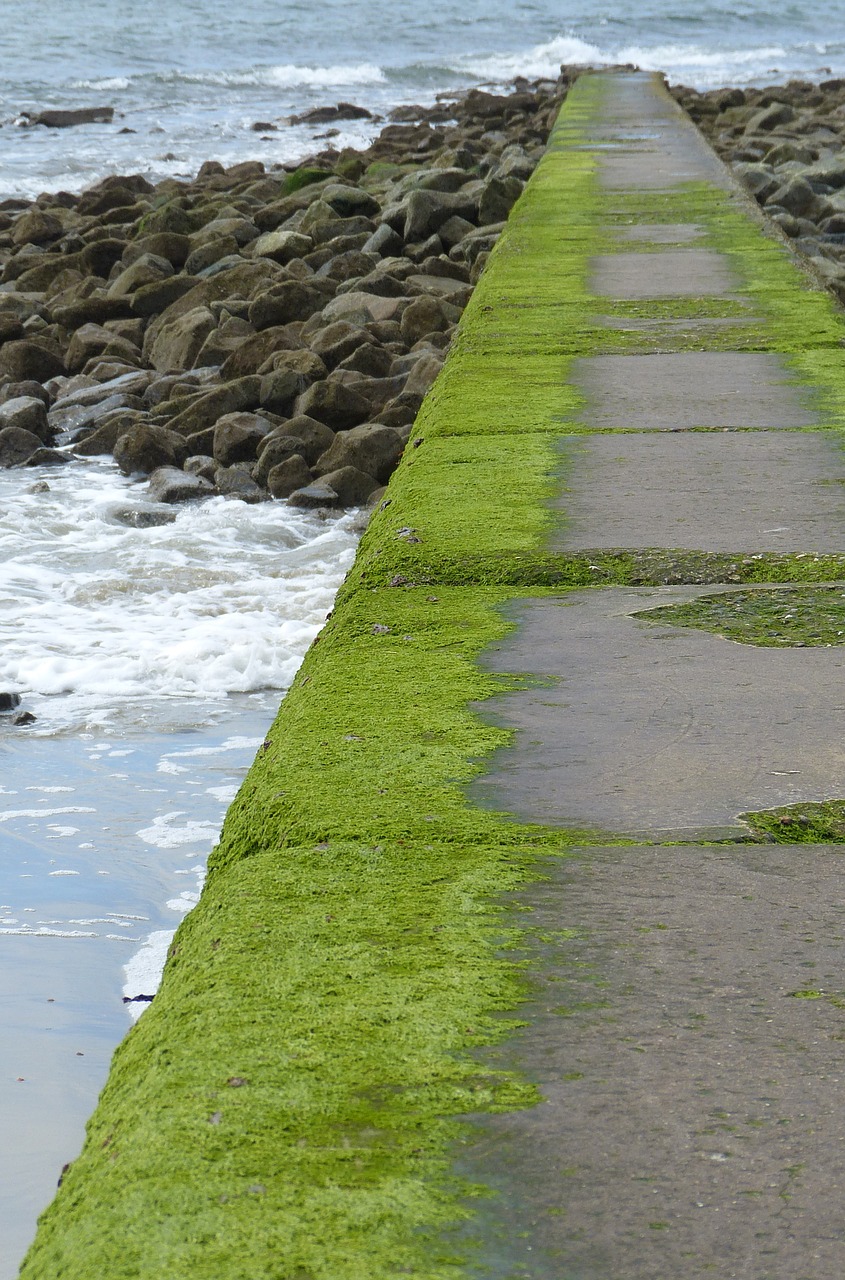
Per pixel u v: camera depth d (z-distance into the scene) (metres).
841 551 5.77
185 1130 2.34
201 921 3.17
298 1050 2.56
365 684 4.55
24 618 9.01
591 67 54.00
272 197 28.70
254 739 7.18
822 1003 2.73
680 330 10.69
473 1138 2.33
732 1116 2.39
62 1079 4.28
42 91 53.38
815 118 37.50
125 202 28.45
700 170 21.47
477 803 3.63
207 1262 2.06
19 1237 3.60
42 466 13.09
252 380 13.65
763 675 4.54
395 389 13.70
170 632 8.79
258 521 11.27
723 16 83.19
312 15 78.38
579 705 4.32
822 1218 2.16
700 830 3.49
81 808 6.31
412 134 37.62
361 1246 2.10
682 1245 2.11
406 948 2.92
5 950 5.06
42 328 18.33
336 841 3.43
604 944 2.95
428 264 19.53
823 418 8.05
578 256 14.24
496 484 6.86
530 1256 2.09
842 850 3.41
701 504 6.45
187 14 75.88
